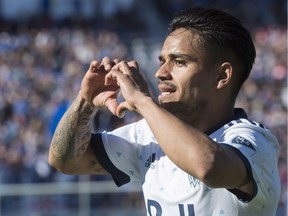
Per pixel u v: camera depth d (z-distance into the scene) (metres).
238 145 2.87
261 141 2.98
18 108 17.20
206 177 2.69
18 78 19.03
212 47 3.03
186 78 3.02
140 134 3.37
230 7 26.78
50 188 11.61
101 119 14.92
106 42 21.89
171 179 3.12
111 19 26.23
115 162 3.39
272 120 17.52
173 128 2.72
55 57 20.47
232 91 3.12
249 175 2.83
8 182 13.09
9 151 15.13
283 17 25.91
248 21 25.92
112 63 3.18
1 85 18.38
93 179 11.82
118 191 11.53
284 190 12.78
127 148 3.37
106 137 3.42
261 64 20.41
